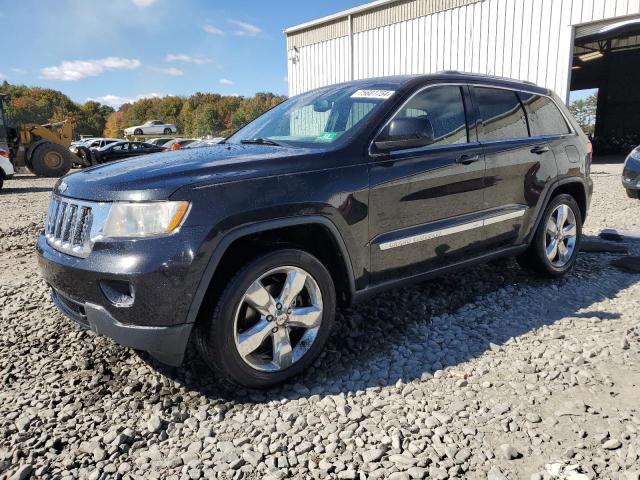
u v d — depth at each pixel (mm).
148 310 2393
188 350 3250
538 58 15430
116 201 2455
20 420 2518
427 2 17641
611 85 30359
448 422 2457
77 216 2617
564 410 2518
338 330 3506
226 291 2523
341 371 3002
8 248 6605
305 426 2463
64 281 2623
